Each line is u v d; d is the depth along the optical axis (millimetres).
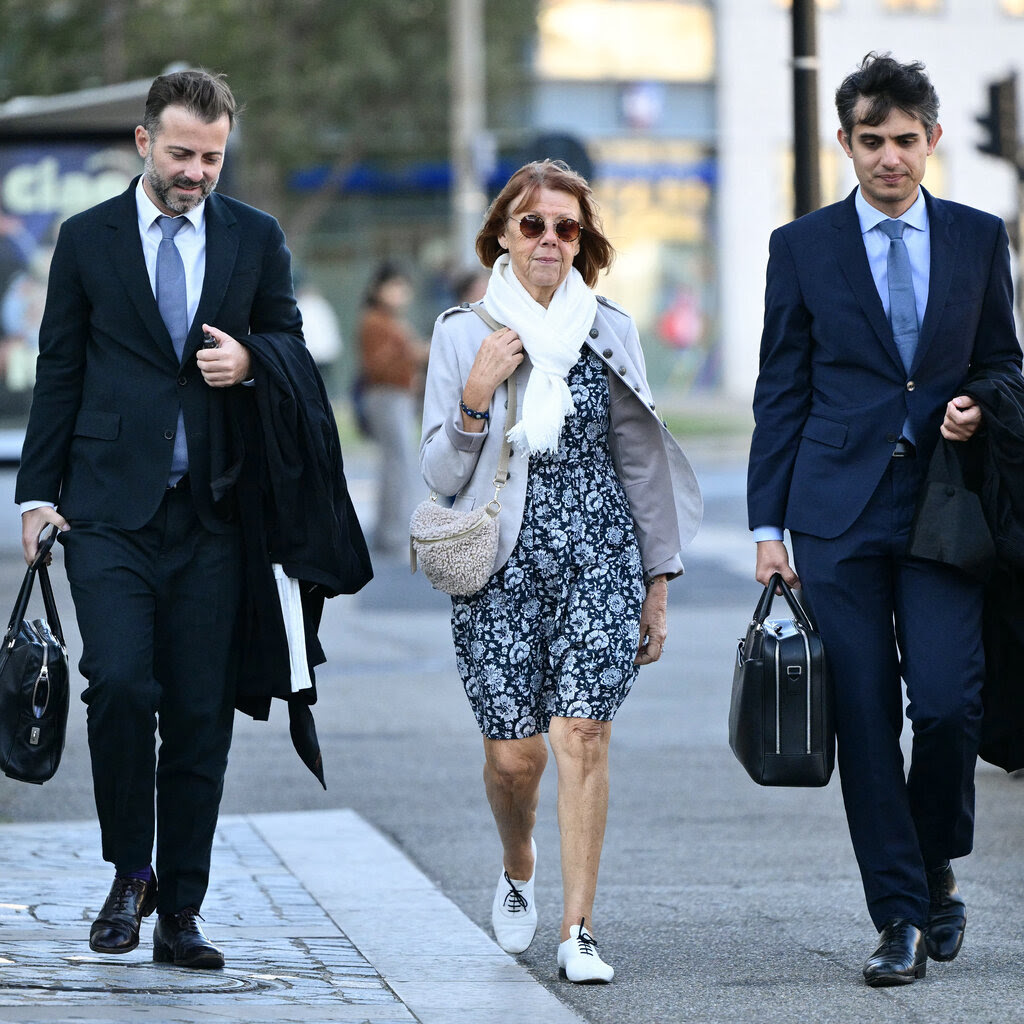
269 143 102562
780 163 123000
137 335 14945
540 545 15633
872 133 15289
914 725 15344
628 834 21359
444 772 25094
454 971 15398
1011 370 15797
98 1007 13336
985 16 122500
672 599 43406
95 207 15203
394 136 109688
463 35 87938
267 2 100938
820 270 15711
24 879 18297
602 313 16047
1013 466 15195
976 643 15398
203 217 15242
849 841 21000
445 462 15734
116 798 14688
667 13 120938
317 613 15836
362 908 17750
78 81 74375
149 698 14570
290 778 24734
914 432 15477
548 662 15836
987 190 123438
